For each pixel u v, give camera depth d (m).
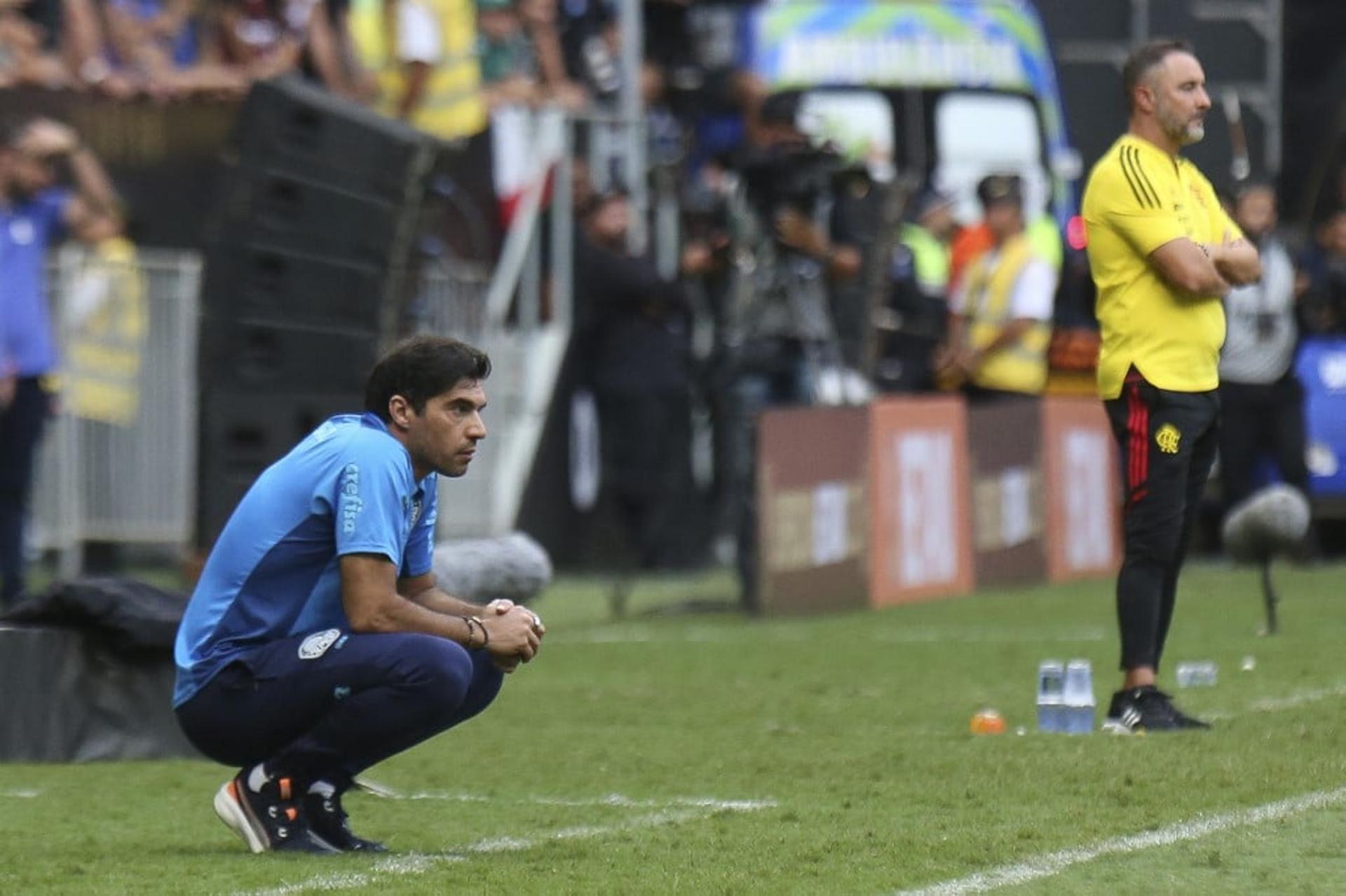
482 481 56.50
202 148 55.06
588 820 25.06
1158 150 29.91
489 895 20.55
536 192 57.53
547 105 57.81
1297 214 68.25
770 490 48.62
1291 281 59.47
